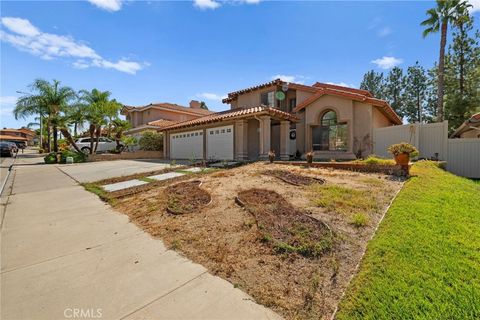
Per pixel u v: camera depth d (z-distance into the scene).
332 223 4.22
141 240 4.21
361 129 14.47
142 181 9.34
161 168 13.06
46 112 23.52
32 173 13.19
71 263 3.45
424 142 12.77
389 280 2.64
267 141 13.77
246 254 3.50
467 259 2.97
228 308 2.47
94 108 22.48
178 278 3.04
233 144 15.06
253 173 8.73
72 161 19.23
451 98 25.05
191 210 5.38
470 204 5.04
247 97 21.08
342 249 3.45
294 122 16.86
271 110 13.34
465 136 18.06
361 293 2.51
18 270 3.27
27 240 4.26
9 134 68.56
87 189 8.55
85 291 2.79
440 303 2.27
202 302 2.57
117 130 28.06
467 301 2.27
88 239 4.29
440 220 4.11
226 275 3.07
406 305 2.27
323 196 5.59
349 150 14.56
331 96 15.30
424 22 20.75
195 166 12.89
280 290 2.73
